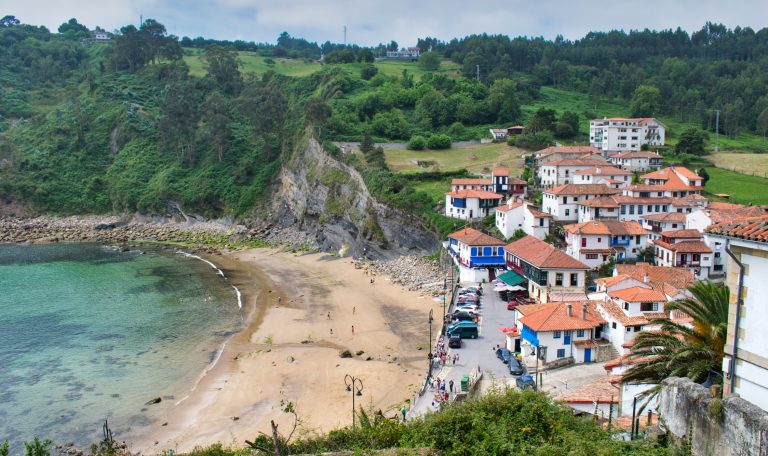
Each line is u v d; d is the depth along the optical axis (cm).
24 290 10356
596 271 8744
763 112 19525
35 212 17975
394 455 2528
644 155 13862
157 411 5694
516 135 17162
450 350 6084
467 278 9256
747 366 1947
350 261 12619
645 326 5484
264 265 12512
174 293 10188
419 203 12494
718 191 12338
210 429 5316
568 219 10494
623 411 3772
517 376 5234
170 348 7456
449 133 18062
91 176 19075
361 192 13750
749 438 1756
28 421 5466
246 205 17038
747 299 1945
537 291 7600
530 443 2472
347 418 5356
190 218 17425
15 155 19000
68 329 8194
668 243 8644
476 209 11462
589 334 5678
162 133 19350
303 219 15612
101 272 11844
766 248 1845
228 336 7931
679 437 2084
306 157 16150
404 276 10862
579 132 18125
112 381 6412
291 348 7381
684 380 2125
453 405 2998
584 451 2214
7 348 7425
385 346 7375
